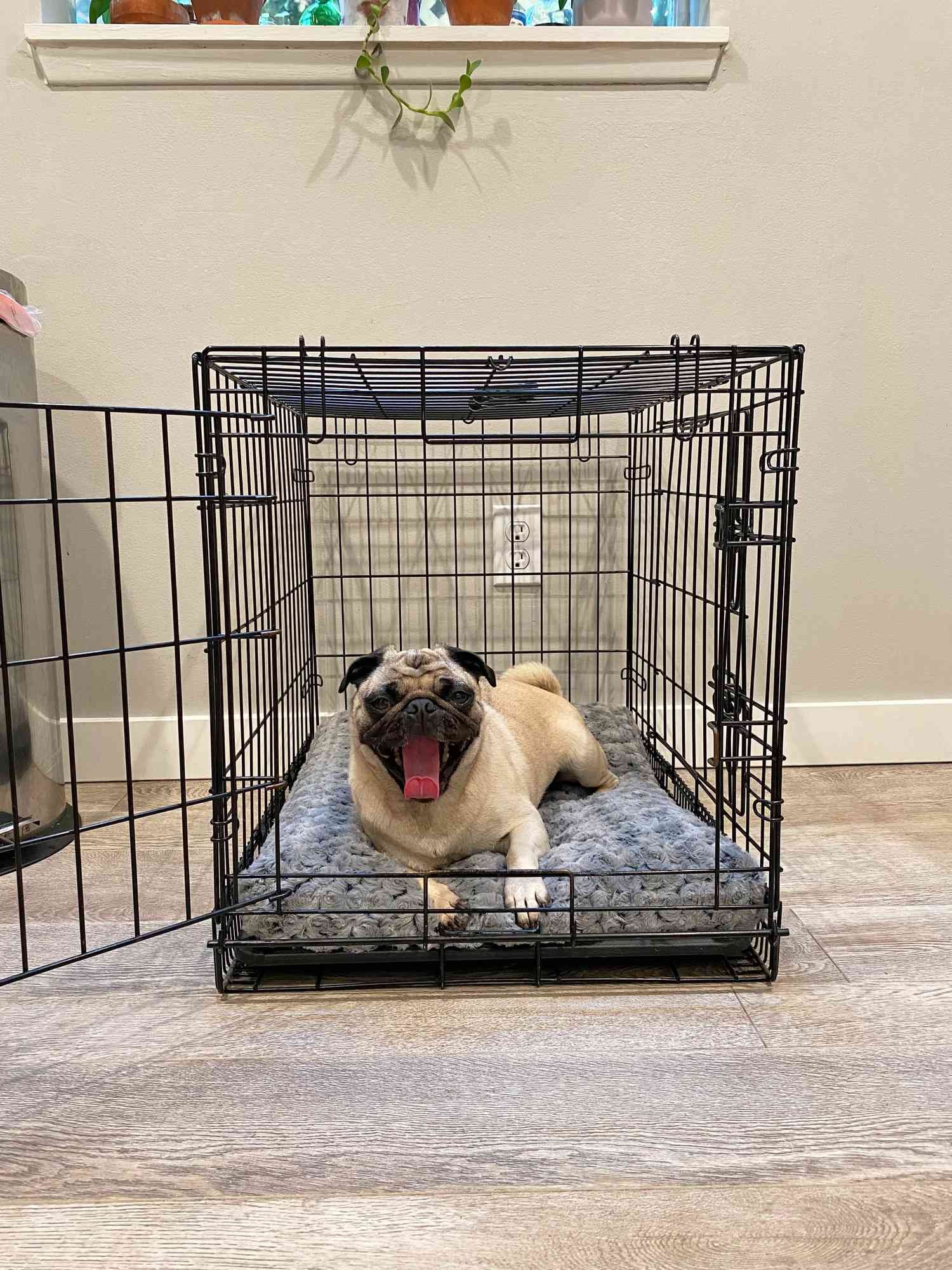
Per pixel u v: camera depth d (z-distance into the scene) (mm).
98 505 2104
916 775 2156
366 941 1231
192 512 2125
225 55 1945
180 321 2062
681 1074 1040
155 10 1976
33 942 1365
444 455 2219
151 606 2152
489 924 1291
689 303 2105
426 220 2051
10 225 2010
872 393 2148
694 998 1212
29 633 1739
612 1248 797
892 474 2180
